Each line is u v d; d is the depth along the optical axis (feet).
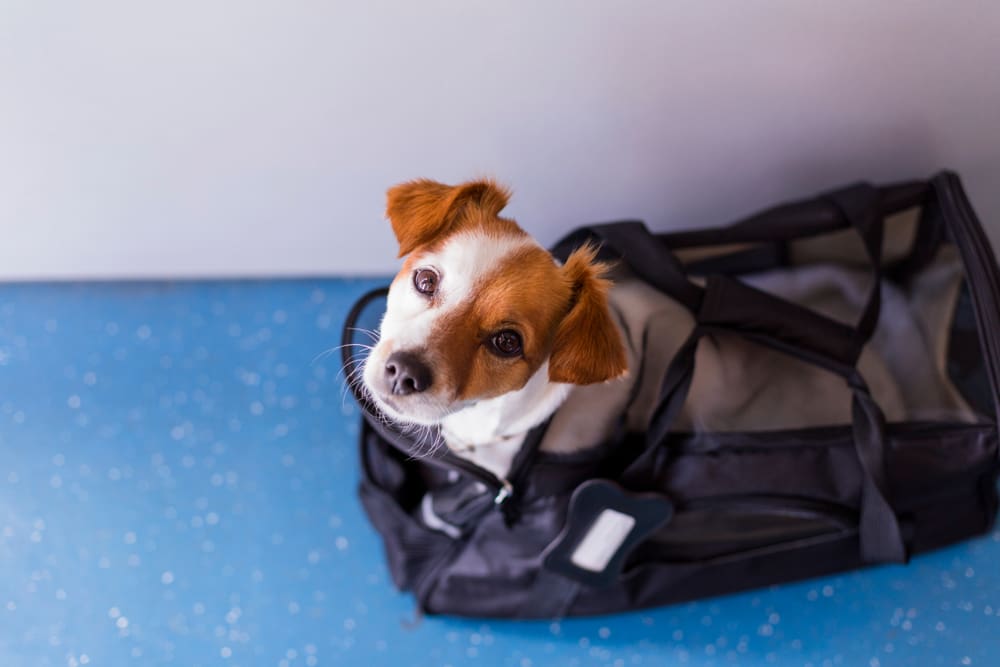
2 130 4.46
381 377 3.19
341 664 4.88
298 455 5.38
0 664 4.82
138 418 5.43
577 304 3.36
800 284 4.95
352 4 4.00
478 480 4.06
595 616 4.93
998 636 4.93
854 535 4.66
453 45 4.20
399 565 4.80
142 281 5.75
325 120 4.54
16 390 5.47
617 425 4.15
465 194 3.39
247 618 4.98
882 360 4.75
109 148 4.63
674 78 4.45
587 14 4.11
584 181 5.02
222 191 4.97
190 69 4.23
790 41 4.29
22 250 5.34
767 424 4.36
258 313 5.71
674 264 4.22
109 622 4.94
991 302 4.27
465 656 4.90
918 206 4.76
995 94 4.58
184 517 5.21
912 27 4.24
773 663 4.90
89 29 4.01
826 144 4.90
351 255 5.55
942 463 4.34
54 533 5.14
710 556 4.67
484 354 3.29
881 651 4.92
